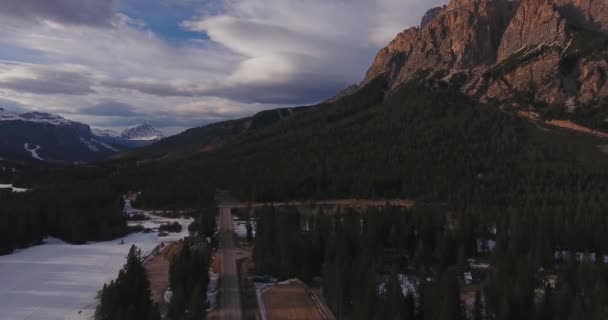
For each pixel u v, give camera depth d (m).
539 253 117.00
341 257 106.94
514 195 166.88
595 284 91.00
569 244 128.62
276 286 111.69
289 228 130.75
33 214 167.62
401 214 143.25
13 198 198.25
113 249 159.50
